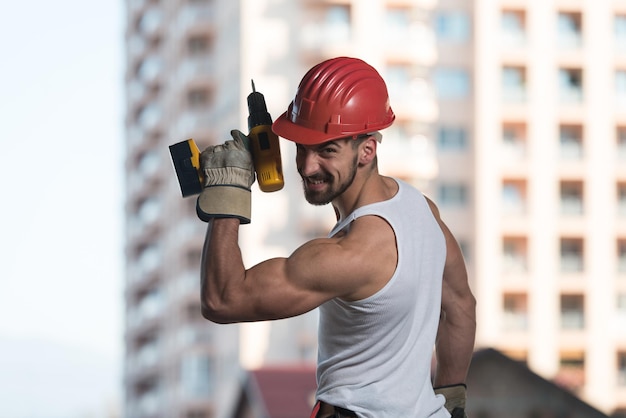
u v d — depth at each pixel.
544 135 85.31
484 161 83.31
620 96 86.94
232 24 85.38
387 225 5.60
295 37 81.62
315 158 5.64
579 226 85.62
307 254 5.43
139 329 113.19
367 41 82.31
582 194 86.06
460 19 84.44
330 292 5.43
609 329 85.62
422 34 83.31
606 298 85.75
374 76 5.77
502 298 84.12
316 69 5.73
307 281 5.40
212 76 93.50
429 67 83.38
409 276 5.57
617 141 87.19
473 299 6.43
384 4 82.94
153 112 111.44
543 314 84.62
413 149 82.38
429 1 83.50
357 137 5.64
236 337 80.00
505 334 83.81
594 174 86.06
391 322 5.60
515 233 84.25
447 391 6.49
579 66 86.38
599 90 86.38
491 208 83.38
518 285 84.25
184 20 96.06
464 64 84.12
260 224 78.25
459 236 83.06
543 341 84.50
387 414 5.64
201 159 5.77
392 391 5.64
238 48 82.88
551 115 85.56
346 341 5.68
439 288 5.84
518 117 84.75
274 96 81.25
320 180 5.66
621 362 86.06
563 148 85.81
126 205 121.31
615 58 86.94
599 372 85.44
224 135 87.94
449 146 83.38
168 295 103.88
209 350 91.81
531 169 84.75
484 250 83.19
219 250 5.53
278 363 77.88
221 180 5.70
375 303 5.53
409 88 82.88
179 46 100.12
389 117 5.77
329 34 81.75
